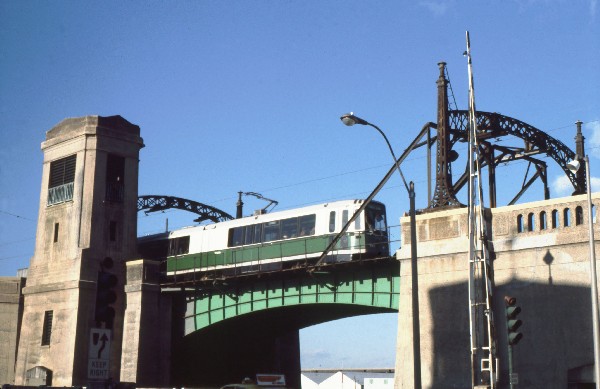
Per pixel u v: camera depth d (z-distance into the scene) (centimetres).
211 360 6738
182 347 6256
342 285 4925
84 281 5975
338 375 13762
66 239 6234
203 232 6047
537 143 5291
